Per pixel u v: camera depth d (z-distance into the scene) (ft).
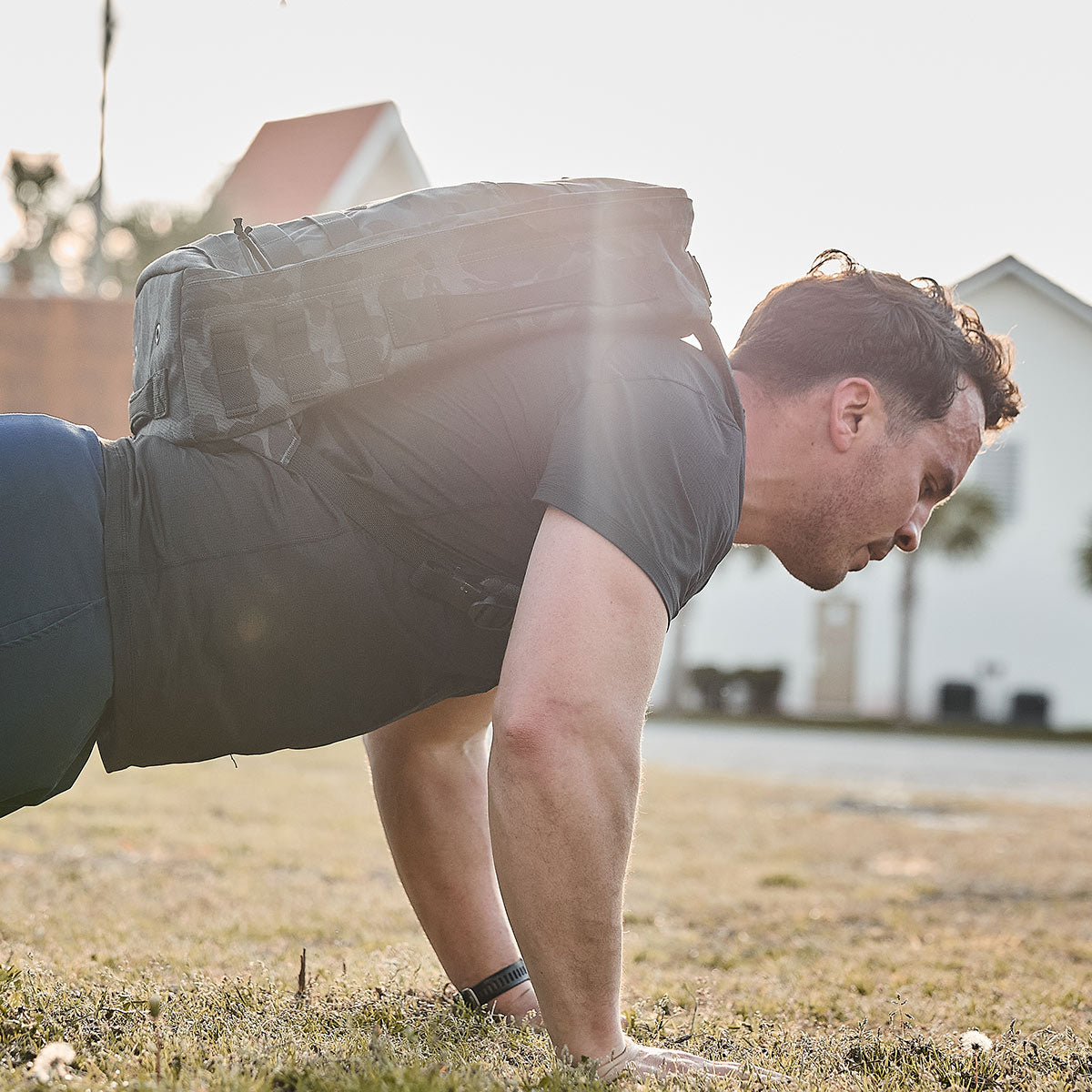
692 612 98.02
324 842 20.06
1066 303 86.12
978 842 25.53
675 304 6.05
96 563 5.67
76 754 5.87
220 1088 5.48
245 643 5.80
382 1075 5.67
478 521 5.87
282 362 5.80
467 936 7.93
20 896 13.06
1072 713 88.12
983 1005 9.38
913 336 6.38
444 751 7.89
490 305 5.86
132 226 101.91
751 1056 7.01
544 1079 5.64
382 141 72.74
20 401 51.98
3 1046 6.38
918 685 90.79
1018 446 88.38
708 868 20.10
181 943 10.80
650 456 5.58
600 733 5.39
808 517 6.55
